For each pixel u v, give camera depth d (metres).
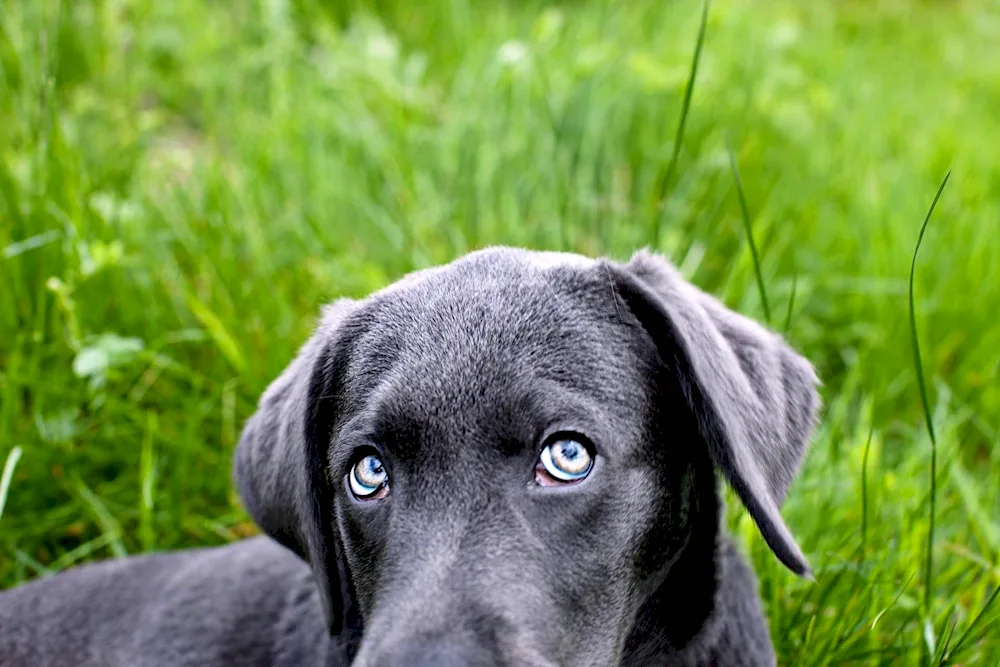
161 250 0.86
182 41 1.17
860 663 0.64
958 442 0.78
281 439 0.57
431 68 1.21
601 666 0.53
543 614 0.50
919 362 0.61
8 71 0.96
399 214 0.92
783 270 0.93
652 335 0.55
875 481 0.71
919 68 1.58
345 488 0.54
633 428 0.53
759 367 0.56
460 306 0.54
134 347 0.75
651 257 0.58
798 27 1.47
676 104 1.05
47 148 0.83
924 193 1.04
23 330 0.80
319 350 0.57
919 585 0.67
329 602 0.56
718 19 1.24
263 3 1.16
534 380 0.52
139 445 0.77
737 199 0.97
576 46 1.12
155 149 1.08
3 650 0.65
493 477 0.51
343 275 0.85
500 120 1.01
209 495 0.76
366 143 1.01
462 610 0.49
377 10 1.30
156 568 0.67
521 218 0.92
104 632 0.65
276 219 0.92
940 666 0.60
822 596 0.64
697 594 0.57
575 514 0.52
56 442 0.75
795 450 0.56
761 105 1.09
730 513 0.67
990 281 0.91
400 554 0.51
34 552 0.75
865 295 0.90
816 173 1.06
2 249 0.81
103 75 1.08
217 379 0.80
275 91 1.10
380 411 0.52
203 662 0.63
